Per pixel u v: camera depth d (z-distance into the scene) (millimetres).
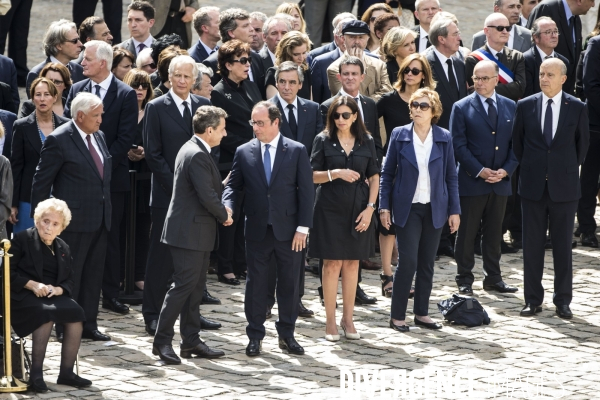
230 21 43812
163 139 36500
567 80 49312
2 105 41812
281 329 34438
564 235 38344
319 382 31359
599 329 37094
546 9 49406
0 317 31844
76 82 41188
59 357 33594
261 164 33906
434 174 36438
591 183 47406
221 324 37031
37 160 36562
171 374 32031
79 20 57938
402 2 56688
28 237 31750
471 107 40812
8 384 30391
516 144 39250
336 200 35031
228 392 30328
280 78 38281
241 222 42312
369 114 39188
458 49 45688
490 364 33188
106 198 35375
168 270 36062
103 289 38875
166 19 53906
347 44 42469
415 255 36594
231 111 40375
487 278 41500
